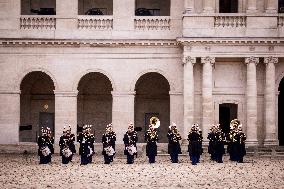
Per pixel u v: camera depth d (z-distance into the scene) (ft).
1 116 242.78
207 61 231.09
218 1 237.66
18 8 244.83
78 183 140.05
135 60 241.96
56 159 215.10
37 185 135.95
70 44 241.55
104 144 196.13
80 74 242.37
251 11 232.12
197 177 152.76
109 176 155.33
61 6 244.22
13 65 243.19
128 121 240.73
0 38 241.14
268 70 230.89
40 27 244.63
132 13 243.40
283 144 256.52
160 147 238.07
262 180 145.89
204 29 232.94
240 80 236.02
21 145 242.78
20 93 243.81
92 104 269.44
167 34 242.17
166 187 133.08
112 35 243.19
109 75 242.17
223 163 196.13
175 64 240.73
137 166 185.37
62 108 241.96
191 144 190.29
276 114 232.94
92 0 265.95
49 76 250.37
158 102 269.85
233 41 229.25
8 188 130.41
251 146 226.99
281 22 232.32
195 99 234.99
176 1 242.17
